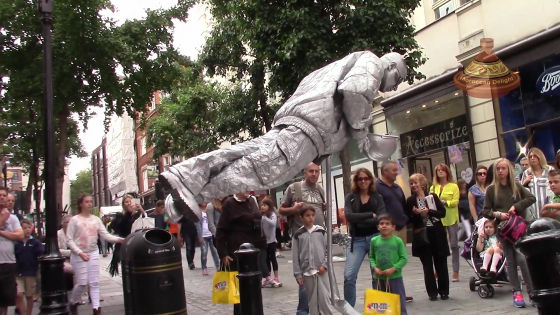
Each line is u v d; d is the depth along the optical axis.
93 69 13.28
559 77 11.51
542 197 6.81
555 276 2.49
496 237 6.97
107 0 12.47
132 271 4.59
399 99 16.08
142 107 14.24
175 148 24.36
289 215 6.41
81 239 7.42
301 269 5.39
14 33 12.41
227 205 6.03
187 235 13.79
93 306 7.43
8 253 6.56
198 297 8.99
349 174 12.64
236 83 22.41
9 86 13.07
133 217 9.10
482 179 8.12
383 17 11.64
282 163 4.09
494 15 13.05
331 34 11.77
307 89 4.50
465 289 7.57
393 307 4.70
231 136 19.81
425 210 6.89
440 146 14.85
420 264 10.50
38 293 8.24
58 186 12.79
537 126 12.15
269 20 11.99
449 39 14.48
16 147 21.50
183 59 14.38
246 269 4.29
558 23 11.50
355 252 5.81
